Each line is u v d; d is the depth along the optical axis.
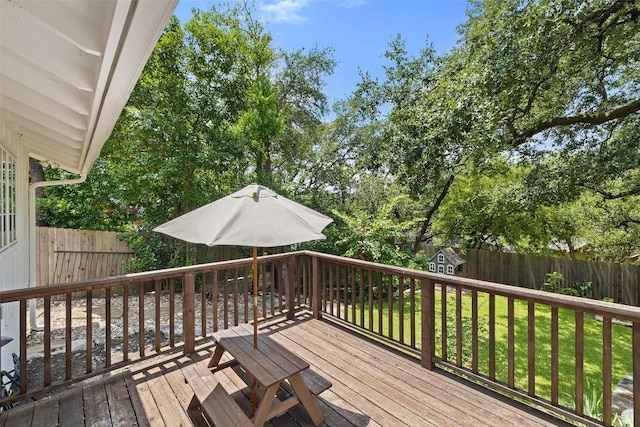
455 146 5.39
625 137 5.27
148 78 7.23
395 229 7.53
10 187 3.35
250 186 2.24
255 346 2.22
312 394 2.10
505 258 9.09
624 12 4.31
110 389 2.43
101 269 7.04
